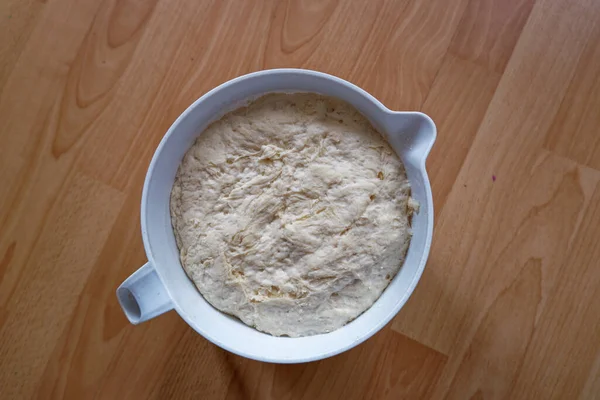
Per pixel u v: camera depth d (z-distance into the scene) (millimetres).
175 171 409
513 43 468
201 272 402
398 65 467
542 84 466
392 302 384
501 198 465
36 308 471
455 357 462
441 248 466
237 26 471
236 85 378
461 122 467
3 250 473
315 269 392
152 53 473
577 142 465
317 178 398
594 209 461
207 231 401
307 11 471
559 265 462
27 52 478
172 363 470
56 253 473
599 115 463
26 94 478
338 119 407
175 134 384
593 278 459
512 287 462
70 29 476
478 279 464
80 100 476
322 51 469
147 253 362
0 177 475
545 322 460
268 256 398
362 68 467
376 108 376
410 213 399
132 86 473
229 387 468
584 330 458
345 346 359
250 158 406
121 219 472
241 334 394
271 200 399
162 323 472
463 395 459
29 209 474
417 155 374
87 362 469
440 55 467
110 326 470
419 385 461
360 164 402
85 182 474
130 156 473
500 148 466
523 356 459
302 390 466
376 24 469
